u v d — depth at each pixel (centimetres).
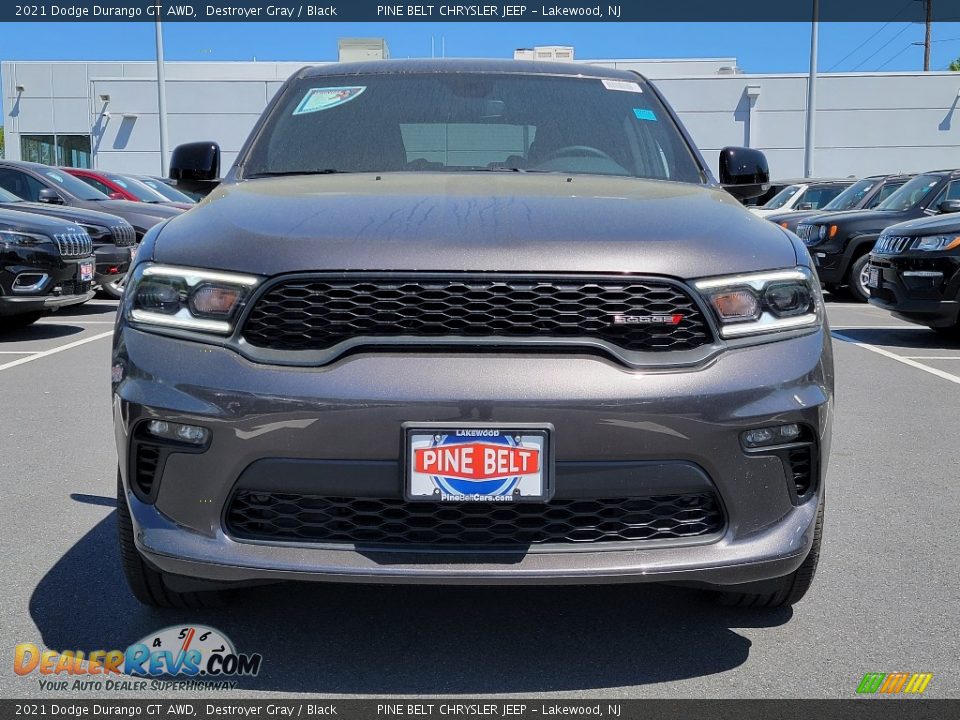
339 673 253
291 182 313
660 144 368
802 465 245
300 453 226
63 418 563
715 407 229
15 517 381
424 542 230
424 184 300
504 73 394
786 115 2983
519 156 354
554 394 224
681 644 271
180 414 230
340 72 400
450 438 223
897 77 2955
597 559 229
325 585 311
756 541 237
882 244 901
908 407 609
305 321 231
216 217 264
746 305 239
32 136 3650
